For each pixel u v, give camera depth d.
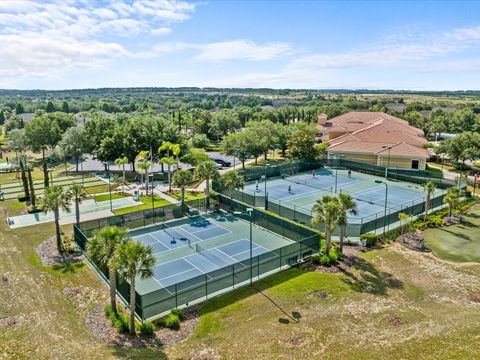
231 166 77.12
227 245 35.88
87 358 19.38
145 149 68.00
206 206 46.12
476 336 20.97
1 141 106.19
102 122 75.38
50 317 23.58
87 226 36.78
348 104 170.50
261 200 47.31
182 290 25.50
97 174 67.75
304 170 71.25
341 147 73.44
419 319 22.89
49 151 98.44
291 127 85.81
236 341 21.00
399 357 19.27
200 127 120.06
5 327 22.38
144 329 21.78
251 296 26.19
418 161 66.44
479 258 32.12
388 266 30.47
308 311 24.03
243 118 143.38
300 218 40.38
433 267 30.33
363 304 24.78
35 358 19.42
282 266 30.59
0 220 42.31
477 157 65.25
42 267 30.56
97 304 25.20
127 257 20.69
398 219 40.06
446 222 40.56
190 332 22.11
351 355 19.47
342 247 33.22
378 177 65.19
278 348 20.20
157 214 41.91
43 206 32.88
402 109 169.88
